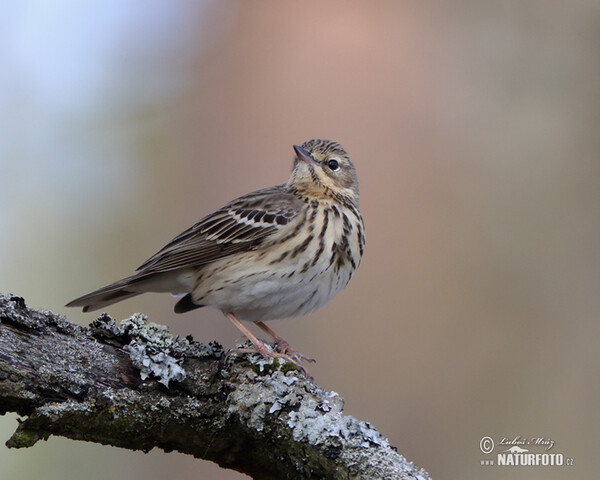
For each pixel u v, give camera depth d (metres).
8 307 8.07
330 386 14.00
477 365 14.31
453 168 15.78
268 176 16.00
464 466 13.71
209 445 8.39
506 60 16.36
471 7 16.44
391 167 15.74
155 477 14.62
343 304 14.40
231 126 16.28
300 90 16.23
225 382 8.38
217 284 10.35
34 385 7.84
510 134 16.09
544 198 15.70
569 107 16.17
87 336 8.34
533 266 15.13
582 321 14.78
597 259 15.24
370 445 7.87
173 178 16.41
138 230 16.33
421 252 14.95
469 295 14.72
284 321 14.16
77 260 16.48
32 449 14.84
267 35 16.48
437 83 16.30
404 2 16.42
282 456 8.19
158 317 15.08
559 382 14.36
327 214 10.51
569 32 16.38
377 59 16.34
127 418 8.10
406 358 14.23
